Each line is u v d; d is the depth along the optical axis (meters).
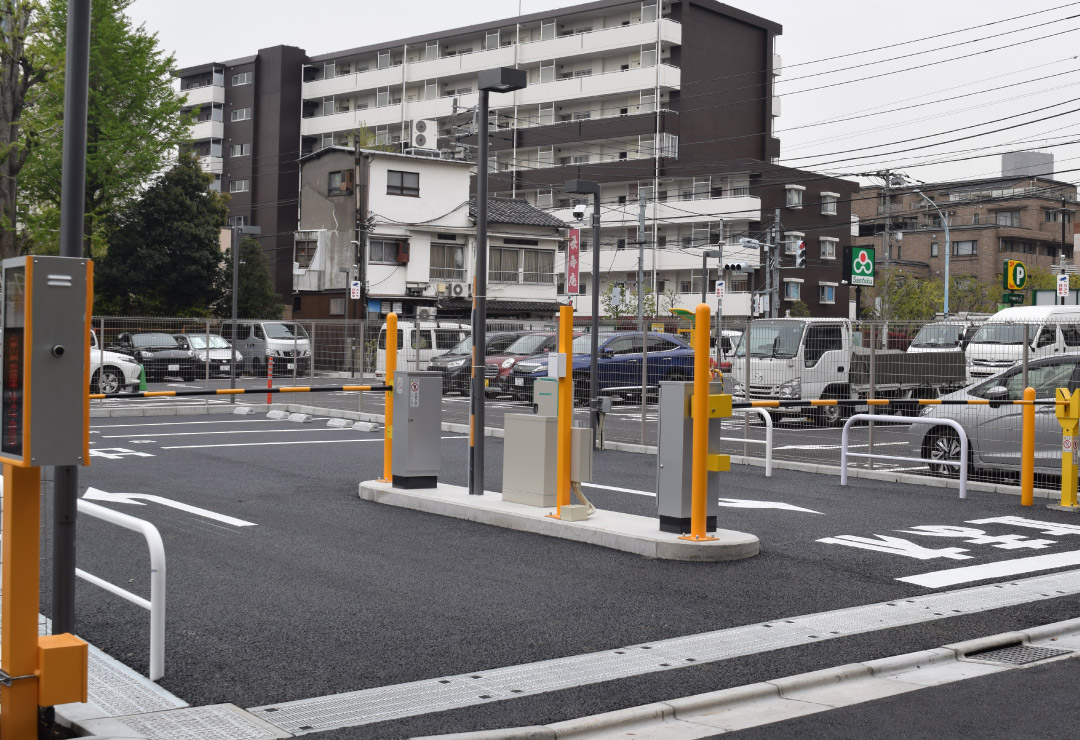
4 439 4.45
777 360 20.47
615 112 62.94
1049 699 5.45
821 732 4.93
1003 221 76.19
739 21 63.03
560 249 54.88
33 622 4.39
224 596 7.24
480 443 10.98
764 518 10.70
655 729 4.94
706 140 61.75
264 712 4.97
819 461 15.28
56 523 4.74
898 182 50.16
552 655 6.04
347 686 5.41
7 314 4.47
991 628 6.82
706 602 7.32
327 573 8.01
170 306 46.66
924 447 13.73
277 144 69.31
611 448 16.89
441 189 48.53
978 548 9.36
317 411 21.91
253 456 15.17
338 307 47.88
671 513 9.00
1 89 33.06
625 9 62.06
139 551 8.62
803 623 6.84
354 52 70.50
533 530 9.73
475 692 5.34
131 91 39.50
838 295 63.59
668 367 24.08
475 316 10.99
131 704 5.00
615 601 7.30
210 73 72.38
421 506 10.87
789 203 60.34
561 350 9.62
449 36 67.69
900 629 6.75
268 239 69.38
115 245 45.34
